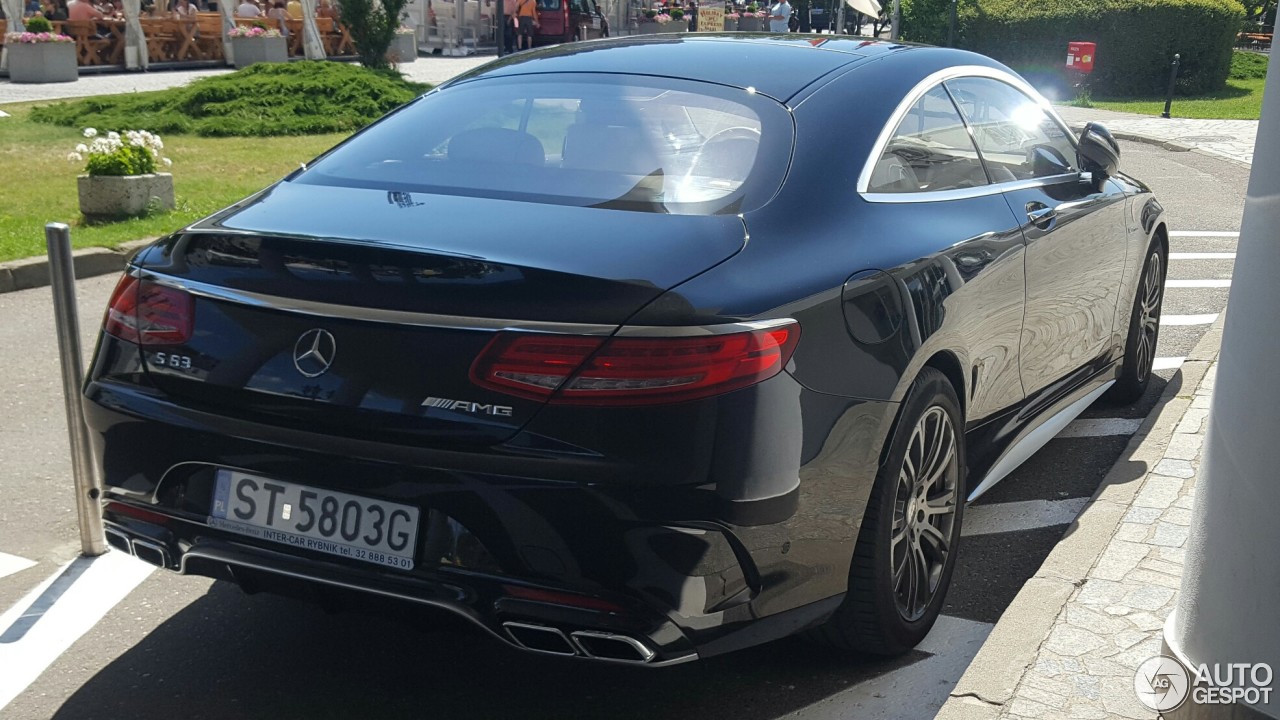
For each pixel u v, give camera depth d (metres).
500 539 2.68
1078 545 3.89
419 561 2.75
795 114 3.48
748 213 3.09
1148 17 29.38
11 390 5.95
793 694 3.29
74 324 3.97
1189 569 2.71
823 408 2.92
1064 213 4.39
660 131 3.44
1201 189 13.82
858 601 3.21
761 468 2.75
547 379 2.65
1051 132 4.76
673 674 3.38
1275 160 2.39
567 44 4.27
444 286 2.75
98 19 24.42
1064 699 3.01
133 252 8.80
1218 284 8.59
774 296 2.87
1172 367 6.42
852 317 3.06
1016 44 30.39
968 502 3.95
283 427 2.85
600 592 2.66
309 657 3.45
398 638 3.57
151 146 10.30
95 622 3.65
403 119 3.80
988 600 3.87
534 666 3.42
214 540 2.94
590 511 2.64
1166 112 23.70
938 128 3.91
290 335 2.85
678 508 2.66
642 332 2.65
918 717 3.19
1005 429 4.18
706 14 43.06
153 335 3.04
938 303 3.38
